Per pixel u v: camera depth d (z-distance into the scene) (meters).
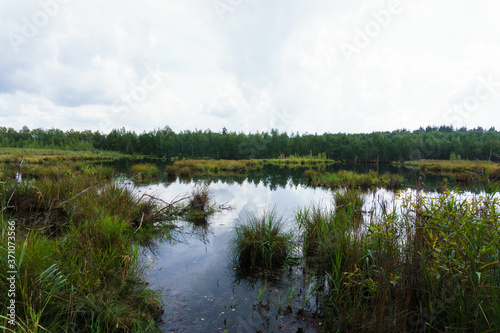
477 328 1.79
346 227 4.45
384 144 59.09
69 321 2.11
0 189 5.14
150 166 20.95
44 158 30.33
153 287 3.27
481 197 2.33
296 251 4.60
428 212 2.48
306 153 76.62
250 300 3.08
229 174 22.31
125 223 4.41
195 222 6.51
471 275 1.87
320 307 2.96
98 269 2.78
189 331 2.49
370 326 2.28
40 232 3.87
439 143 50.19
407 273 2.37
